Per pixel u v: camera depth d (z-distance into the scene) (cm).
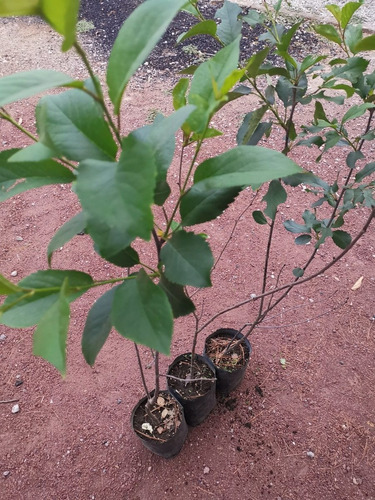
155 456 79
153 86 156
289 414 83
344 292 101
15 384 90
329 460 77
